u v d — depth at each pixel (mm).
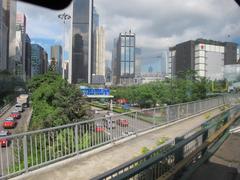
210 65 118188
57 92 33844
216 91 72625
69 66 99938
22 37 167500
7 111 75938
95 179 4121
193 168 7473
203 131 8938
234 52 124688
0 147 7109
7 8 137875
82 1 99188
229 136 12523
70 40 101062
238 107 17688
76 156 9016
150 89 61344
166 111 17016
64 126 8758
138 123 13438
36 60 178250
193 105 22922
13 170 7332
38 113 40875
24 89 105625
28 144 8586
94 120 10289
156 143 11055
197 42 117500
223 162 8727
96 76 112438
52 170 7871
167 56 147625
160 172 6012
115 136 11484
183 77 60219
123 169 4844
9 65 142500
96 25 147125
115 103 91750
